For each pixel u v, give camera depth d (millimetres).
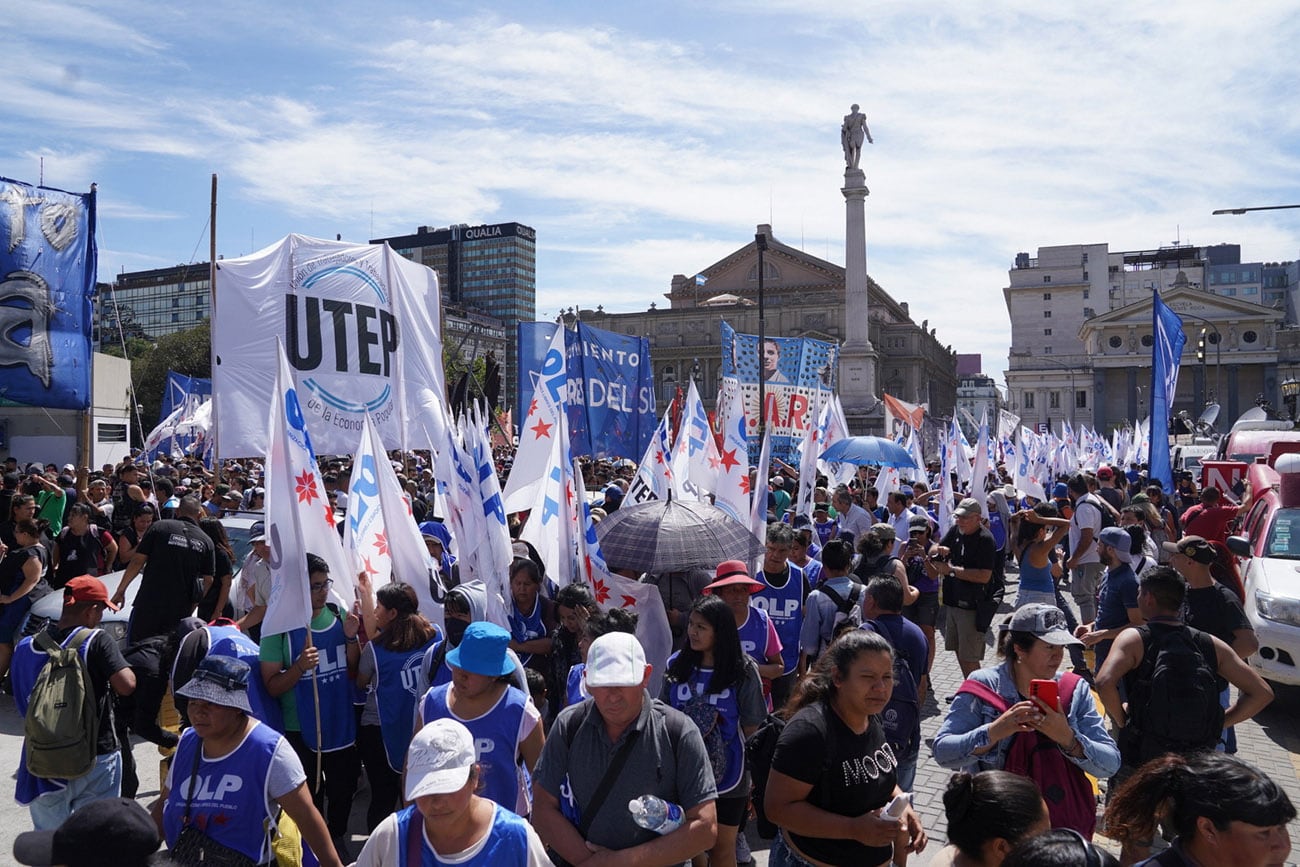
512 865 3045
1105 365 91625
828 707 3791
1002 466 24578
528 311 180625
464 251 179500
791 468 17656
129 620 7539
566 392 13711
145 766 7289
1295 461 10586
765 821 4508
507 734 4320
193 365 64875
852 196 50688
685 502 7031
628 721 3533
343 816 5574
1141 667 4773
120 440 28969
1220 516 12773
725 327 14828
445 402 11383
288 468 5258
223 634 4859
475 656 4223
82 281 11508
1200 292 88500
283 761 3756
